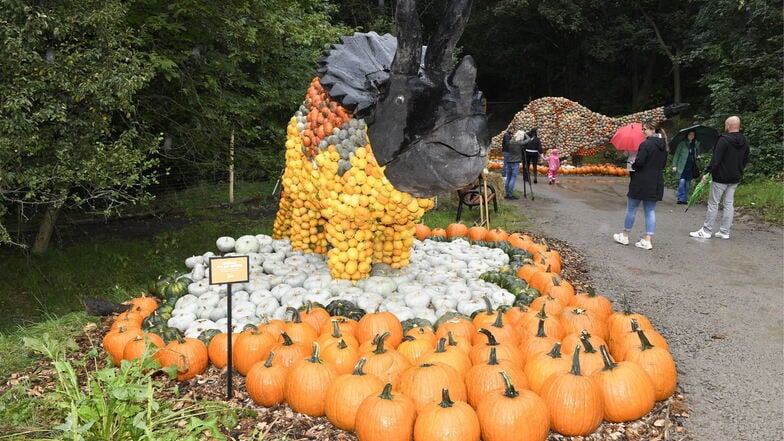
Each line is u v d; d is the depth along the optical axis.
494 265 6.33
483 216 9.66
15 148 5.89
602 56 28.28
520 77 38.19
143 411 3.20
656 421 3.70
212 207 12.60
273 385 3.83
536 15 30.41
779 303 6.04
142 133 8.06
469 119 4.31
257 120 11.17
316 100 5.36
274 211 12.52
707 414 3.84
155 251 9.10
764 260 7.76
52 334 5.02
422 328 4.36
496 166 20.95
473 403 3.57
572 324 4.57
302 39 10.57
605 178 19.34
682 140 12.41
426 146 4.38
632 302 6.11
